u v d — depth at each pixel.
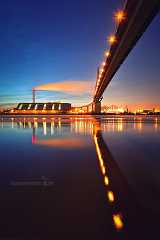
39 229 6.60
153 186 10.35
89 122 78.12
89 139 29.66
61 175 12.34
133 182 10.98
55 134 35.81
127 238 6.15
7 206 8.10
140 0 22.08
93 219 7.12
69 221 7.00
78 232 6.41
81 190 9.77
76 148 22.20
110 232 6.42
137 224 6.80
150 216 7.29
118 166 14.71
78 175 12.31
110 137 32.09
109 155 18.77
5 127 52.44
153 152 20.58
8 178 11.77
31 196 9.06
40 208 7.94
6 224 6.85
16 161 16.16
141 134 36.59
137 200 8.45
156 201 8.53
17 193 9.42
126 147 23.41
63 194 9.27
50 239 6.15
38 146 23.42
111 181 11.16
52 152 19.95
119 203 8.31
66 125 59.97
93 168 14.01
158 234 6.30
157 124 67.31
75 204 8.24
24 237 6.22
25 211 7.69
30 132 39.41
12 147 22.77
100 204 8.25
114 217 7.23
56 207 8.00
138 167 14.40
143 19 25.12
